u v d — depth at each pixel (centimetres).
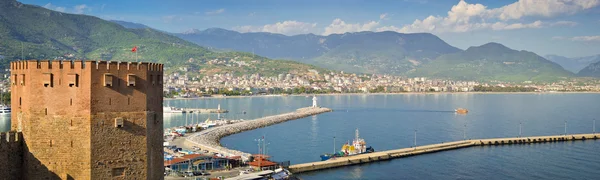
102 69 5384
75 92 5334
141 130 5653
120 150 5512
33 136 5434
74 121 5341
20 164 5534
